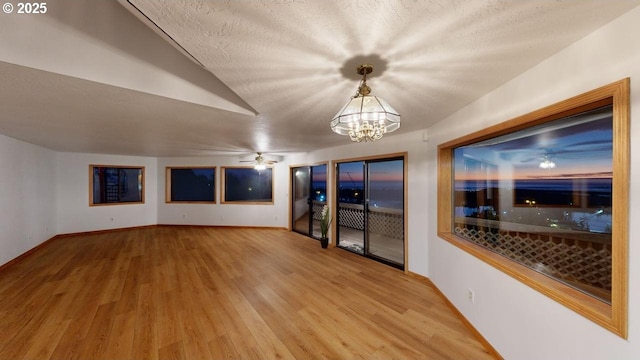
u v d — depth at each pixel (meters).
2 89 1.75
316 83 1.81
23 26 1.35
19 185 4.14
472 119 2.31
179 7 1.01
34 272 3.65
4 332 2.22
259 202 6.85
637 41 1.07
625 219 1.12
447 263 2.80
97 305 2.71
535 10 1.06
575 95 1.34
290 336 2.21
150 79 1.84
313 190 5.93
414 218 3.58
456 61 1.52
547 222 1.75
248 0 0.97
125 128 3.21
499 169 2.25
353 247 4.94
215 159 6.98
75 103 2.11
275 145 4.90
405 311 2.64
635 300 1.08
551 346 1.49
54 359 1.91
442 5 1.02
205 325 2.36
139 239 5.64
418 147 3.54
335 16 1.08
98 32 1.60
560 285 1.54
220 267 3.91
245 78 1.73
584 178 1.52
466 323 2.37
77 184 5.87
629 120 1.10
